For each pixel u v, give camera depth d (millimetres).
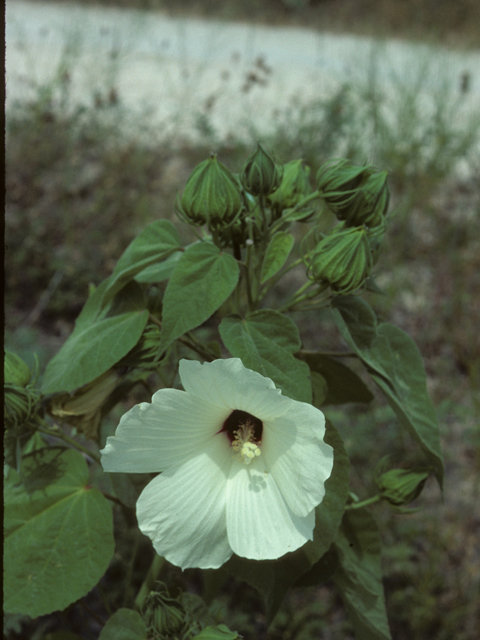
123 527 825
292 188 492
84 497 484
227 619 794
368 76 2133
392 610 870
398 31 3027
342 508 441
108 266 1306
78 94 1945
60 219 1399
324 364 538
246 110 1877
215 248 444
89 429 518
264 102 2141
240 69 2484
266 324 437
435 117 1835
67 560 467
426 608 853
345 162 459
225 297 432
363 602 529
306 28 3100
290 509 396
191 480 405
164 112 1970
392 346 501
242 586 848
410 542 946
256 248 479
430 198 1643
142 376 562
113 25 2506
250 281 479
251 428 418
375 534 528
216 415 407
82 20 2389
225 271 438
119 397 548
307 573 519
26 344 1087
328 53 2746
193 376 376
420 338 1284
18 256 1254
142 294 484
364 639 552
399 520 943
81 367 461
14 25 2426
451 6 3045
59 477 488
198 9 3033
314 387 542
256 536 397
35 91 1760
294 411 377
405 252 1485
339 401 583
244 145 1675
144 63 2342
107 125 1722
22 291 1256
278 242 472
